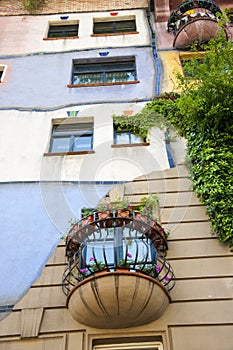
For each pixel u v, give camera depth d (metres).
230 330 5.90
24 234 7.63
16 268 7.09
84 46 13.30
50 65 12.55
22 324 6.18
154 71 11.98
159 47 13.08
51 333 6.08
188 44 12.81
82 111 10.59
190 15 13.17
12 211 8.07
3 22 14.69
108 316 5.79
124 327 6.04
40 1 15.53
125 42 13.40
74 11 15.28
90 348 5.88
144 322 5.99
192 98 8.73
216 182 7.44
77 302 5.88
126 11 15.13
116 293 5.59
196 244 7.10
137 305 5.67
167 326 6.02
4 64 12.59
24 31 14.22
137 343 6.02
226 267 6.70
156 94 11.02
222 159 7.80
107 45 13.31
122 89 11.34
